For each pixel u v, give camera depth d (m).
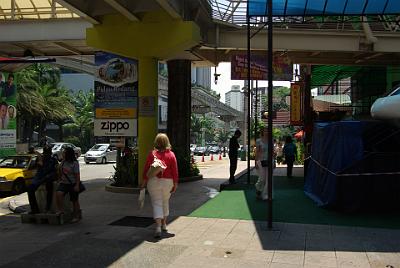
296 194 12.99
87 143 75.00
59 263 6.68
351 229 8.52
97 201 12.35
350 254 6.91
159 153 8.28
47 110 52.69
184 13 14.30
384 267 6.30
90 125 74.38
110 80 16.00
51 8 22.16
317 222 9.16
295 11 13.48
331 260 6.62
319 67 28.47
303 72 30.52
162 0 11.77
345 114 21.75
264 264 6.46
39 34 21.64
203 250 7.21
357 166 10.02
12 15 22.27
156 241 7.80
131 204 11.80
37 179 9.56
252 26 19.30
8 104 31.55
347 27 20.19
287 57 20.91
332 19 19.17
